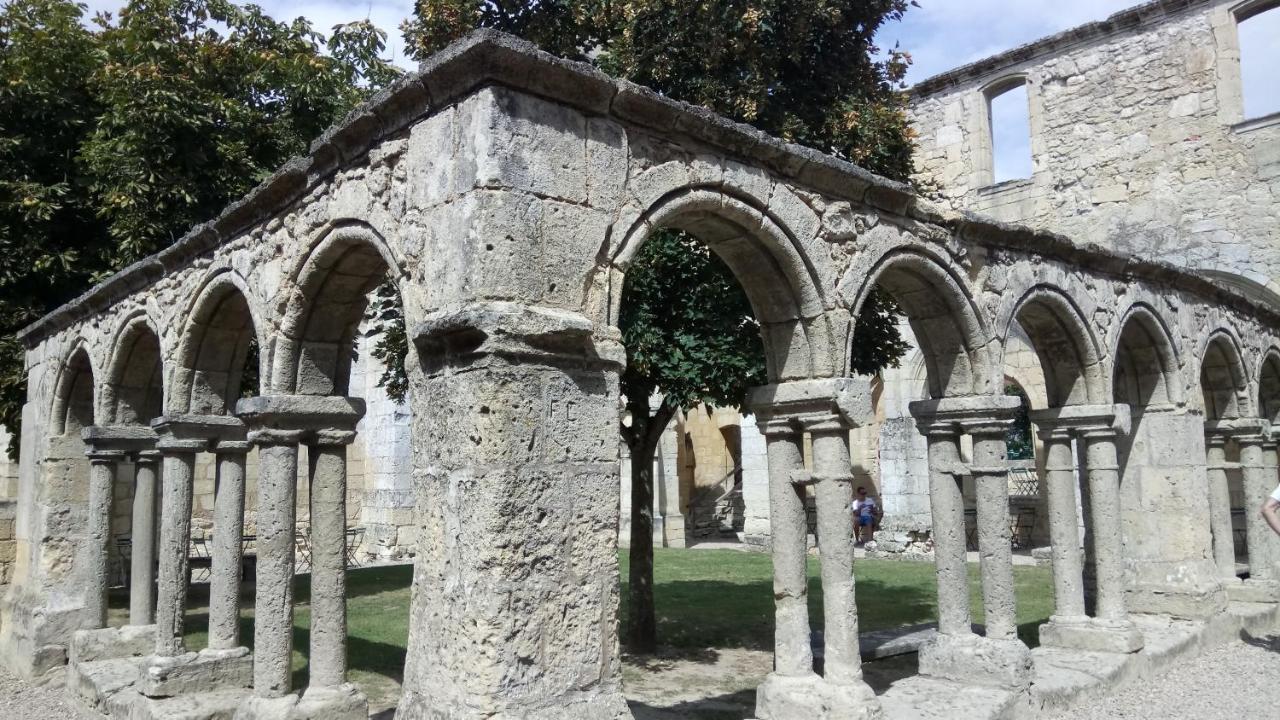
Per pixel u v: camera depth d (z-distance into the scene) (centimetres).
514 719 479
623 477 2462
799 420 693
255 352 1420
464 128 527
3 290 1365
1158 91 1798
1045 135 1930
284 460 705
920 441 2055
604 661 527
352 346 743
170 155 1372
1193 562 1062
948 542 823
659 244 913
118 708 812
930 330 848
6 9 1408
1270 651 1030
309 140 1598
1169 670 941
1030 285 889
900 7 1095
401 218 580
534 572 499
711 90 988
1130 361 1101
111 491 982
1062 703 796
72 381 1070
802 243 678
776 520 698
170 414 841
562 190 539
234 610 834
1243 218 1686
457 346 517
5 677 1037
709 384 923
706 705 837
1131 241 1805
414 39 1127
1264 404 1445
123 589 1449
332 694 683
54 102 1414
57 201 1373
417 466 549
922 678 805
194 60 1448
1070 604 945
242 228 762
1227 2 1727
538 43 1074
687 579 1645
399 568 1952
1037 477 2083
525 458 501
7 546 1234
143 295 919
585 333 527
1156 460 1087
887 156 1069
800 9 991
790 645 677
